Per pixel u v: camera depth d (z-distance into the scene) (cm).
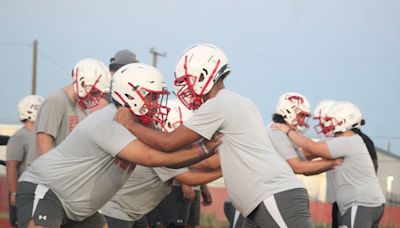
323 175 4262
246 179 1283
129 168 1319
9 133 4316
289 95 1870
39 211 1276
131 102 1278
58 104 1557
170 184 1566
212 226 3816
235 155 1285
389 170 4438
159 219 2092
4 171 3800
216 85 1312
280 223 1269
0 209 3328
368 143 2116
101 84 1547
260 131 1303
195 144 1291
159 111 1315
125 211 1549
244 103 1298
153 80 1282
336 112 1869
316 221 3825
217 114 1276
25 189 1307
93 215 1395
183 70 1299
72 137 1304
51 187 1295
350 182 1819
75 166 1292
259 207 1283
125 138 1264
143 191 1545
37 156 1584
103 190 1314
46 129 1553
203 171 1562
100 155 1285
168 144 1264
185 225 2098
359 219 1805
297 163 1764
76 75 1541
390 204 4391
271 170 1280
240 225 1762
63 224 1349
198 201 2211
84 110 1605
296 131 1850
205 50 1300
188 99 1326
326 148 1791
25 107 2178
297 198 1273
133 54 1959
